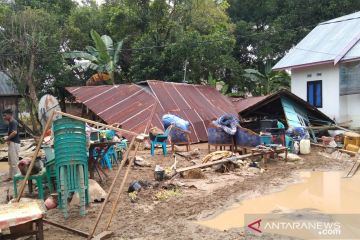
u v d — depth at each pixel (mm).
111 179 9297
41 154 8227
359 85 18125
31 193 8156
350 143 14273
